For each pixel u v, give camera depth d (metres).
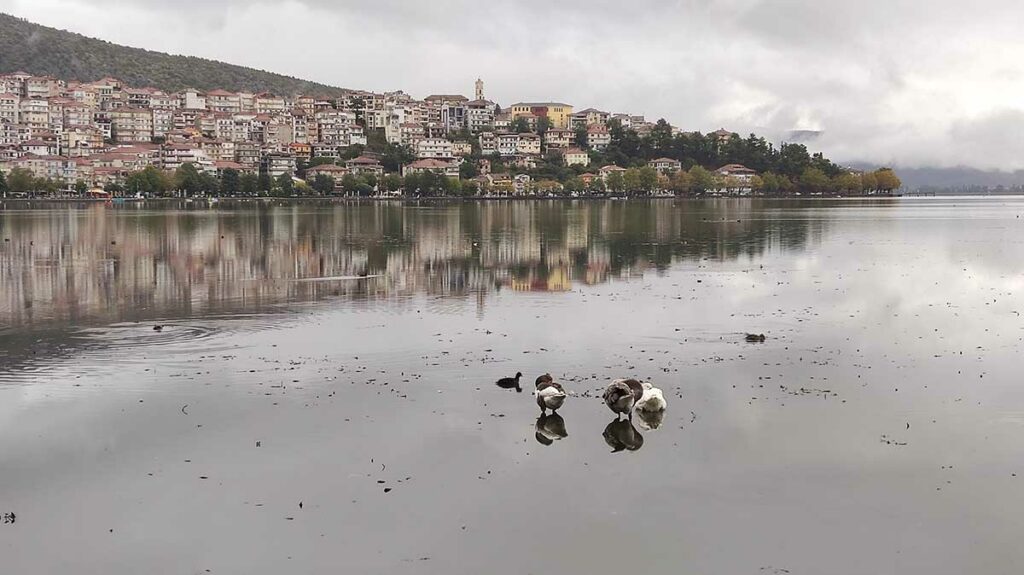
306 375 34.16
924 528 20.09
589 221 153.25
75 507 21.64
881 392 31.00
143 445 25.83
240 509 21.39
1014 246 95.75
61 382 33.09
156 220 151.25
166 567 18.73
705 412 28.69
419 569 18.45
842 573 18.19
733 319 46.62
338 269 72.56
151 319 47.31
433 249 92.69
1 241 101.62
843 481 22.67
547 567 18.48
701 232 121.56
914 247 94.69
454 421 28.00
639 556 18.88
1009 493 21.92
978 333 42.44
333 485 22.75
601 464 24.00
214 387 32.31
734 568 18.38
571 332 43.12
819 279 64.69
